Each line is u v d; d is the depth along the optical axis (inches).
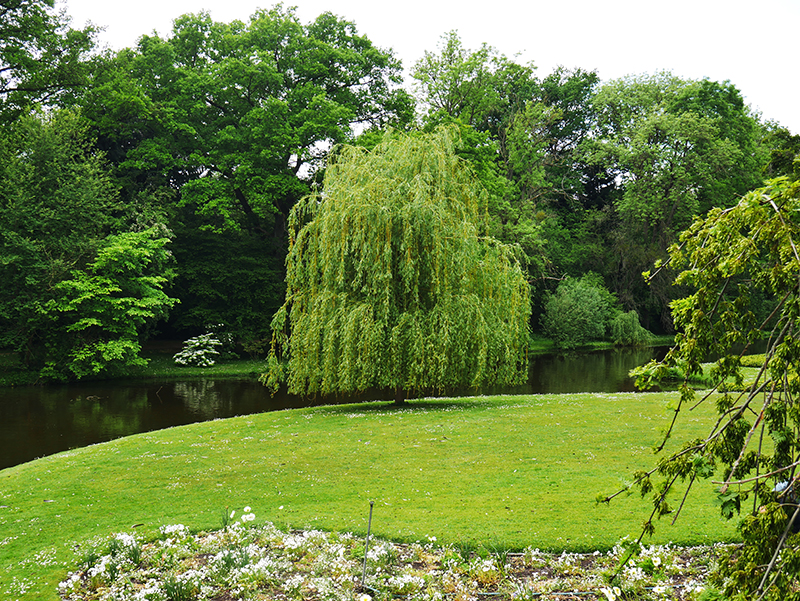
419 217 582.9
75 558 256.2
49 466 419.5
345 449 442.0
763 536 113.3
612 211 1872.5
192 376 1094.4
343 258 583.2
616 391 908.0
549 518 284.8
